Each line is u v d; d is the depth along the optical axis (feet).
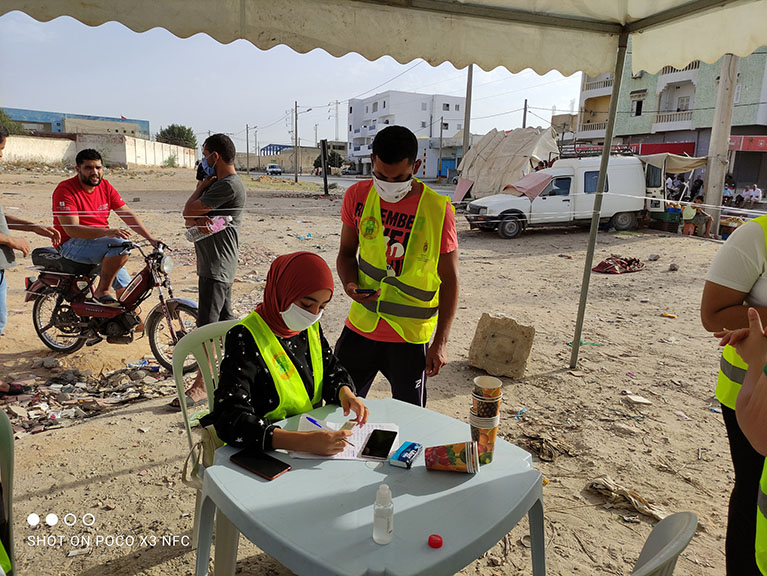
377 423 7.43
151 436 12.62
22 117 217.56
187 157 229.86
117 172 132.77
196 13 10.49
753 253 6.28
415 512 5.45
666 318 24.56
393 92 271.28
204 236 13.47
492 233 52.80
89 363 17.10
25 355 17.62
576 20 13.73
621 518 10.12
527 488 5.96
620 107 125.80
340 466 6.30
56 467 11.27
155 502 10.23
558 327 22.90
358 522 5.27
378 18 11.92
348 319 10.12
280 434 6.49
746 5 11.85
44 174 107.55
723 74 48.01
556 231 53.72
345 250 10.31
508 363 16.87
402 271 9.36
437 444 6.91
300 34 11.37
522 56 13.65
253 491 5.74
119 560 8.71
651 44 14.15
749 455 6.36
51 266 16.43
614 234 51.08
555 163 53.01
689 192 70.79
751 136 92.38
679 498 10.75
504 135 69.56
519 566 8.87
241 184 13.88
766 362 4.59
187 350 8.68
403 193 9.08
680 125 111.45
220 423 6.63
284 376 7.38
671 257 40.01
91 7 9.80
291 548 4.89
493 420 6.34
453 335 21.27
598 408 14.87
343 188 119.85
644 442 13.00
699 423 14.05
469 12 12.51
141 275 16.08
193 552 8.92
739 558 6.50
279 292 7.11
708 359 19.01
